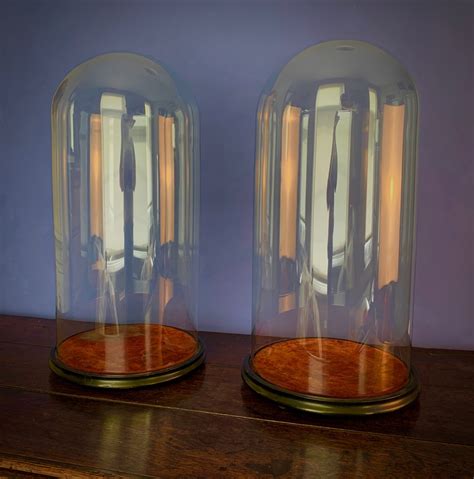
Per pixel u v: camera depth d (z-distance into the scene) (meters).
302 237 0.80
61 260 0.87
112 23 1.02
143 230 0.88
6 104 1.07
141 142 0.85
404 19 0.92
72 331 0.87
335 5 0.94
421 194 0.94
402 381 0.72
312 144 0.77
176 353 0.83
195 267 0.95
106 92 0.83
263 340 0.84
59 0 1.03
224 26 0.97
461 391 0.76
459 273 0.95
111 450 0.60
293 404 0.67
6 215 1.09
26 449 0.60
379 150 0.76
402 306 0.80
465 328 0.96
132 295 0.89
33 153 1.07
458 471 0.57
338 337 0.81
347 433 0.64
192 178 0.94
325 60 0.77
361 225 0.78
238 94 0.98
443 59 0.91
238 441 0.62
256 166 0.87
